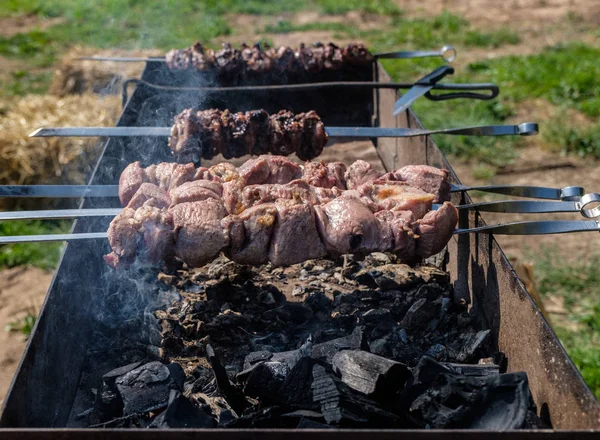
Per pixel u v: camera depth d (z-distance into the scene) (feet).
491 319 3.10
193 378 2.94
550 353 2.65
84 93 6.75
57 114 5.95
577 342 4.45
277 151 3.74
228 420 2.64
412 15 11.15
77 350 3.01
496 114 7.34
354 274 3.56
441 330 3.22
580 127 7.00
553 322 4.62
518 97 7.70
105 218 3.33
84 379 3.01
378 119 4.79
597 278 4.96
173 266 3.51
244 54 4.69
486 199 5.72
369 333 3.18
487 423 2.52
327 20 10.82
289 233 2.90
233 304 3.36
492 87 4.18
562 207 3.09
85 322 3.12
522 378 2.57
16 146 5.51
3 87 7.95
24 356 2.60
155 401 2.73
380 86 4.21
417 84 4.18
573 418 2.52
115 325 3.22
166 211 2.91
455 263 3.46
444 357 3.06
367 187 3.12
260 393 2.70
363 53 4.77
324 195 3.07
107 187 3.22
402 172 3.26
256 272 3.59
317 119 3.69
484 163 6.47
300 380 2.65
